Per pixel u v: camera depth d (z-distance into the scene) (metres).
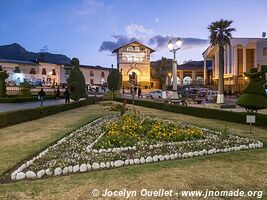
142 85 73.69
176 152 8.59
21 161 7.80
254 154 8.45
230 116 16.77
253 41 52.75
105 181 6.13
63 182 6.11
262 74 14.85
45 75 70.62
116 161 7.44
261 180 6.16
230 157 8.08
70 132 12.47
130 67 73.06
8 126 14.63
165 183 5.97
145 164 7.47
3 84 38.09
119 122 13.15
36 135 11.83
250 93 14.94
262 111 22.66
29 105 32.06
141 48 73.50
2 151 8.98
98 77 82.75
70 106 25.42
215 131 12.76
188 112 20.91
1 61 62.56
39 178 6.52
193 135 10.76
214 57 67.81
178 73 86.06
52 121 16.62
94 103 34.97
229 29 33.00
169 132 10.79
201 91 43.25
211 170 6.85
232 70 55.50
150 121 13.62
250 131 12.87
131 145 9.34
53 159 7.86
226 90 55.97
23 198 5.31
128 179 6.23
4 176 6.66
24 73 66.44
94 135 11.43
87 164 7.17
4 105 31.89
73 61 31.31
